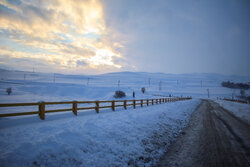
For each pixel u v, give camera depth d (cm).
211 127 847
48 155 335
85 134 486
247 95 9500
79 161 356
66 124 559
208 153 470
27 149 332
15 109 1525
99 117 761
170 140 607
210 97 8300
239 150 493
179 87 13512
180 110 1544
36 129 461
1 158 285
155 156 452
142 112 1080
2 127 454
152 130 691
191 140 604
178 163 405
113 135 540
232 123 972
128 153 447
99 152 417
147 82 18575
